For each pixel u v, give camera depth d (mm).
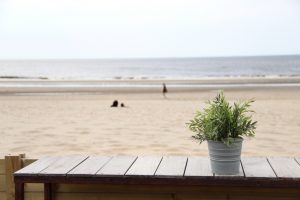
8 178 4457
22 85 44875
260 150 10367
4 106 21688
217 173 3734
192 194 4066
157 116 17109
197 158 4383
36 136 12469
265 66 130250
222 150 3680
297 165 4023
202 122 3789
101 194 4160
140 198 4129
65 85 44562
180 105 21797
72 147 10820
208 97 27969
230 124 3691
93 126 14477
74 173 3809
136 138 12078
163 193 4102
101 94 31703
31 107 21109
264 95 30250
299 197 3939
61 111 19219
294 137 12203
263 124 14773
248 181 3617
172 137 12219
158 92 33375
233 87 39250
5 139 12016
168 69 121500
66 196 4203
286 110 19188
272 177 3602
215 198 4039
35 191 4359
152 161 4250
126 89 37219
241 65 140875
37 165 4129
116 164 4141
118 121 15734
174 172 3805
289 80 51188
